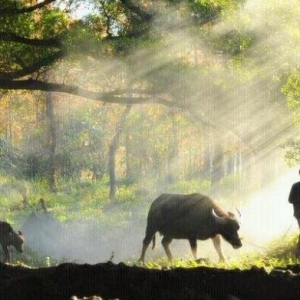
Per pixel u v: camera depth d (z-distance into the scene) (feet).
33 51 110.22
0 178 255.29
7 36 104.27
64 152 300.40
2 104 303.89
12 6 103.14
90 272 53.83
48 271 55.98
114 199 213.66
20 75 106.83
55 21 108.68
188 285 51.37
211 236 106.73
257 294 50.24
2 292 54.75
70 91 111.65
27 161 289.53
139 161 284.20
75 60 104.58
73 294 53.47
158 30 105.09
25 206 208.95
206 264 84.94
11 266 58.75
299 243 91.76
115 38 104.73
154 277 52.16
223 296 50.72
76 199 225.35
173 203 110.22
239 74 107.65
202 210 107.55
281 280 50.01
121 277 52.95
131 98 115.24
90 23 105.40
